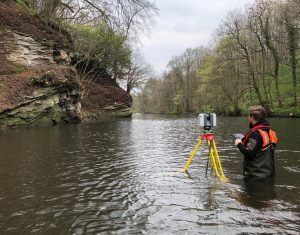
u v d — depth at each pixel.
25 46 24.69
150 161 8.61
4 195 5.60
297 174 6.68
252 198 5.14
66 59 28.91
